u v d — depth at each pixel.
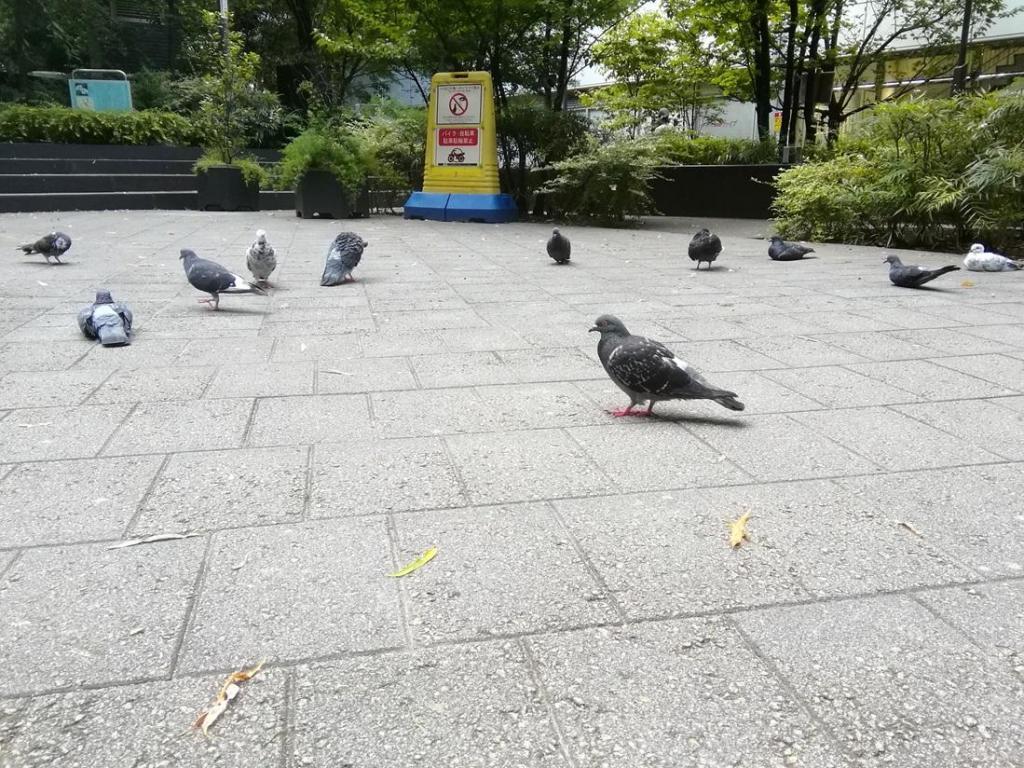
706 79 24.62
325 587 2.72
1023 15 23.38
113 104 24.69
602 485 3.59
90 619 2.52
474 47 19.52
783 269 11.05
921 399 4.93
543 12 18.69
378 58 21.23
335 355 5.89
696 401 4.89
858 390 5.11
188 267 7.56
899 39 23.55
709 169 21.94
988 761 1.96
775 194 20.75
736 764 1.95
